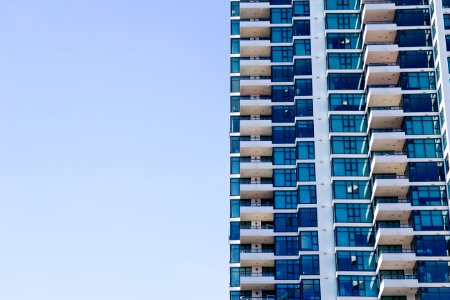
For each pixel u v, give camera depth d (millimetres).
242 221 112812
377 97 107688
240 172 114188
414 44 109750
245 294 108188
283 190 111688
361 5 116250
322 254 103688
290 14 123938
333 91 112312
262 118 118938
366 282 100438
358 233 103312
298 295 105000
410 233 98750
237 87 123000
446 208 99938
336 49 114938
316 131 111562
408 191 102500
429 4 111875
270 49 121688
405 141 104500
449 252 97500
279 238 108562
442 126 104125
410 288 96312
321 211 106438
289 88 118875
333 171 107375
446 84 104250
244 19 125375
